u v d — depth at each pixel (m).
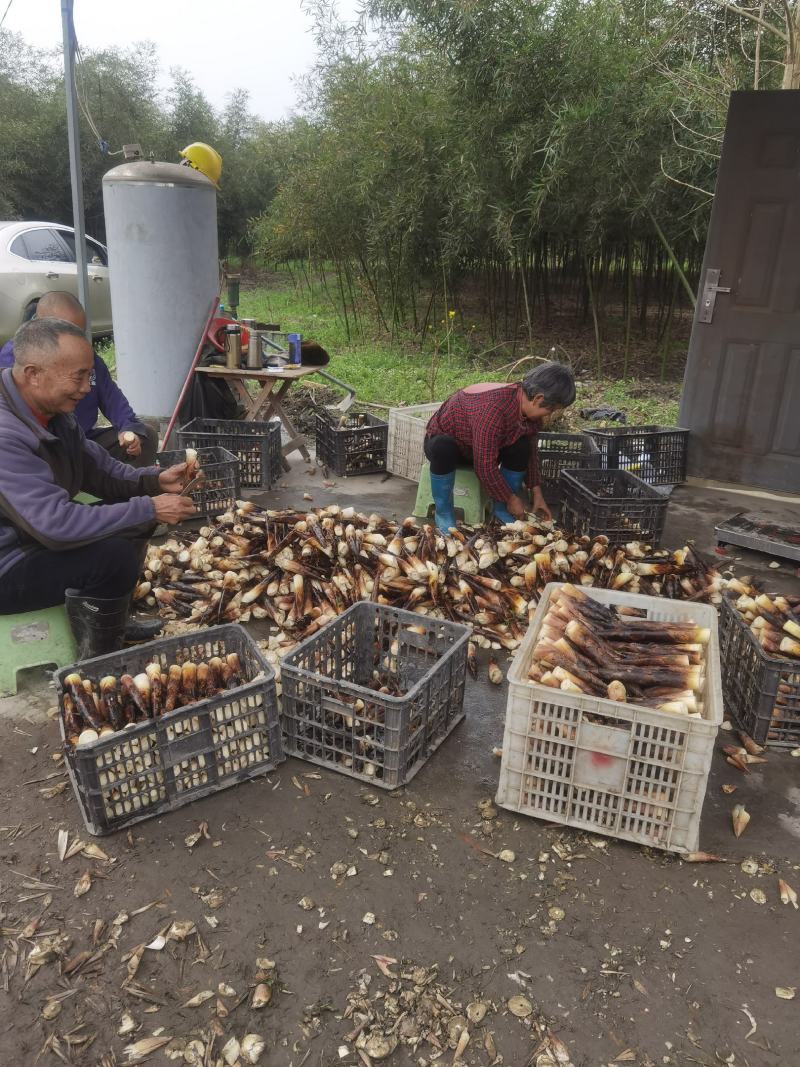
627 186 7.48
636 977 1.87
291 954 1.91
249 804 2.42
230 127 22.95
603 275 10.03
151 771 2.28
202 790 2.42
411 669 3.10
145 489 3.16
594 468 5.02
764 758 2.72
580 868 2.21
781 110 4.98
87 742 2.14
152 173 5.29
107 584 2.84
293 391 8.00
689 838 2.22
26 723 2.77
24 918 2.00
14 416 2.56
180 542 4.18
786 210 5.13
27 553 2.71
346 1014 1.76
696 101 7.07
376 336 11.01
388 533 4.00
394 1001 1.79
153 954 1.90
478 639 3.46
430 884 2.13
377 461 5.91
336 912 2.03
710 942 1.97
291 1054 1.67
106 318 9.69
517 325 10.24
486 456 3.85
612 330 10.76
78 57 4.95
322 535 3.70
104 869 2.15
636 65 7.50
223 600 3.52
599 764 2.22
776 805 2.50
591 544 3.89
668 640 2.60
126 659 2.59
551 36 7.41
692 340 5.68
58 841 2.25
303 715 2.58
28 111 18.12
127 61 19.69
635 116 7.26
